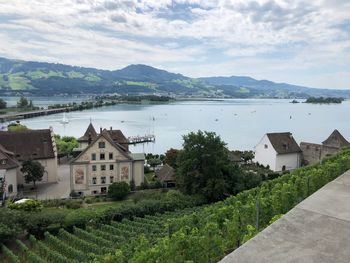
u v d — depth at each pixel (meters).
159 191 67.31
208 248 17.58
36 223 42.78
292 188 23.83
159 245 20.50
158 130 168.88
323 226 8.32
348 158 25.36
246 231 19.05
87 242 39.75
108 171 68.38
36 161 69.56
